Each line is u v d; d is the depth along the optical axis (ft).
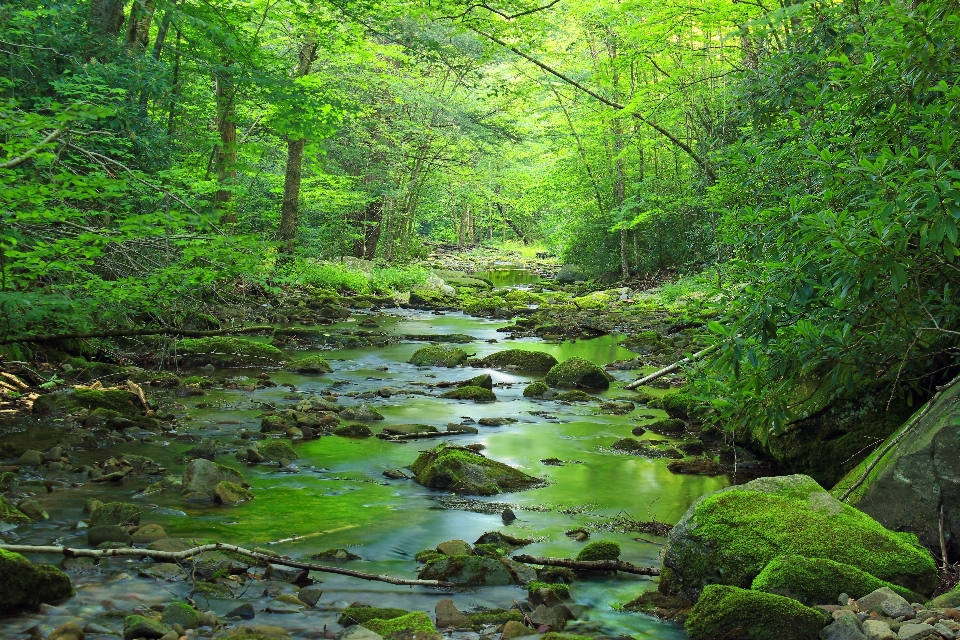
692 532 14.55
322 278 75.51
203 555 14.94
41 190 16.93
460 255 167.63
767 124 28.84
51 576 12.91
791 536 13.94
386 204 100.12
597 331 56.70
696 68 59.31
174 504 18.54
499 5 47.14
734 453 24.58
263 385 33.78
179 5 42.04
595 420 30.81
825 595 12.85
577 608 14.06
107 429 24.50
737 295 18.80
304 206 84.43
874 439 20.65
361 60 76.54
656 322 60.44
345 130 85.81
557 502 20.53
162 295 22.11
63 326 25.75
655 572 15.70
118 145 33.01
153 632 11.70
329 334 49.19
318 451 24.41
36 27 33.22
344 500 19.79
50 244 19.02
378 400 32.76
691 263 76.89
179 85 45.68
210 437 25.03
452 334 52.95
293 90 47.03
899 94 18.84
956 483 15.31
